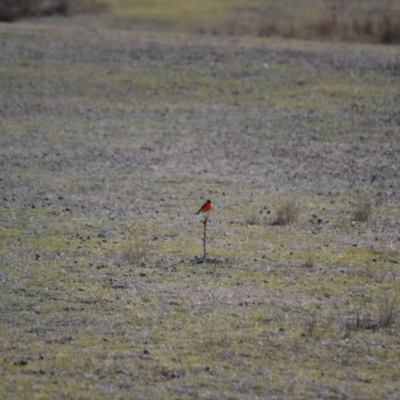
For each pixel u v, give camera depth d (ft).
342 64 237.66
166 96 217.15
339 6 339.98
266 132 192.24
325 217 136.36
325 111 205.87
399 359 84.74
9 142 182.09
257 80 226.38
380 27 275.80
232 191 151.43
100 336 89.76
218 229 129.39
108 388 78.64
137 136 188.34
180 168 166.20
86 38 262.88
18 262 113.60
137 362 83.61
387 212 139.44
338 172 164.76
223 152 177.78
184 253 117.50
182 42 259.80
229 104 211.61
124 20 324.80
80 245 121.19
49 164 167.63
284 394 77.56
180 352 85.81
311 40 269.03
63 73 231.09
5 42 255.50
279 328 91.61
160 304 98.37
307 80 225.76
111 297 100.68
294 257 116.16
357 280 107.24
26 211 138.62
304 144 183.83
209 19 324.60
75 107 208.23
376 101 211.82
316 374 81.41
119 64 238.48
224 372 81.71
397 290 103.71
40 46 252.42
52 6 336.08
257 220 134.21
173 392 77.97
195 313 95.61
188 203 143.95
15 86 221.46
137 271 110.11
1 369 82.33
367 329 91.81
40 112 204.03
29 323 93.30
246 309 96.84
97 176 160.25
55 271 110.01
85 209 140.15
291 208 135.85
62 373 81.56
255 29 301.02
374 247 121.19
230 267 111.75
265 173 163.63
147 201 145.07
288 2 351.67
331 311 96.63
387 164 170.19
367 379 80.53
